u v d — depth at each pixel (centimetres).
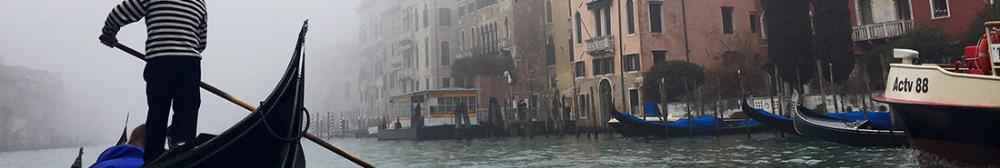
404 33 4806
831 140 1516
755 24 3108
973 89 784
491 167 1367
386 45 5194
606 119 2998
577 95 3156
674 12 2973
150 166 272
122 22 271
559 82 3481
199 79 279
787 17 2822
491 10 4003
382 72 5303
